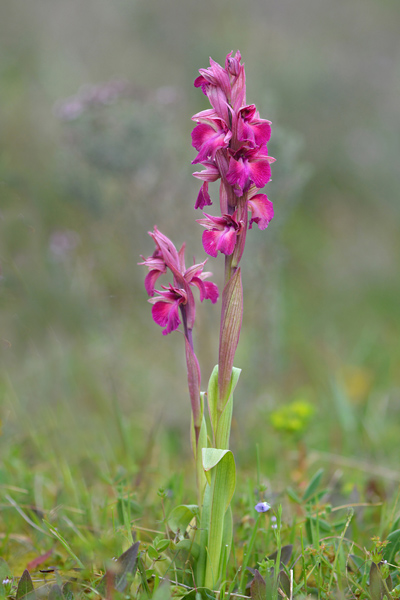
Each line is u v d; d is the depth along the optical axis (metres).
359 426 1.40
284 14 3.14
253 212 0.92
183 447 1.36
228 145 0.90
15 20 2.77
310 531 0.99
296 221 2.53
